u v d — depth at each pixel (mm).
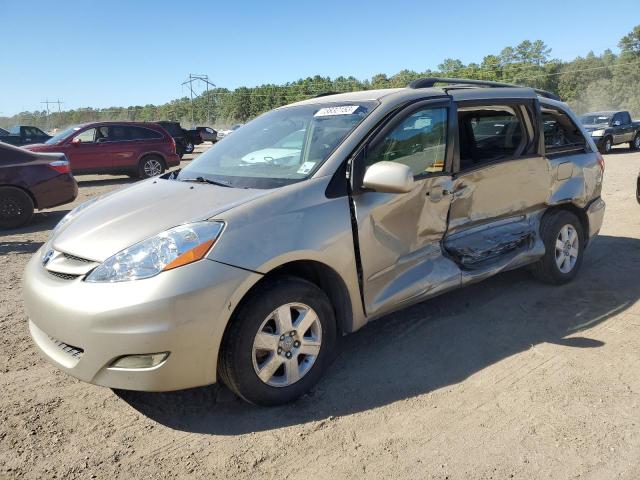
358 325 3303
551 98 4879
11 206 8352
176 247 2648
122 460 2584
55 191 8688
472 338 3812
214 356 2701
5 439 2744
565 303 4422
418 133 3607
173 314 2555
